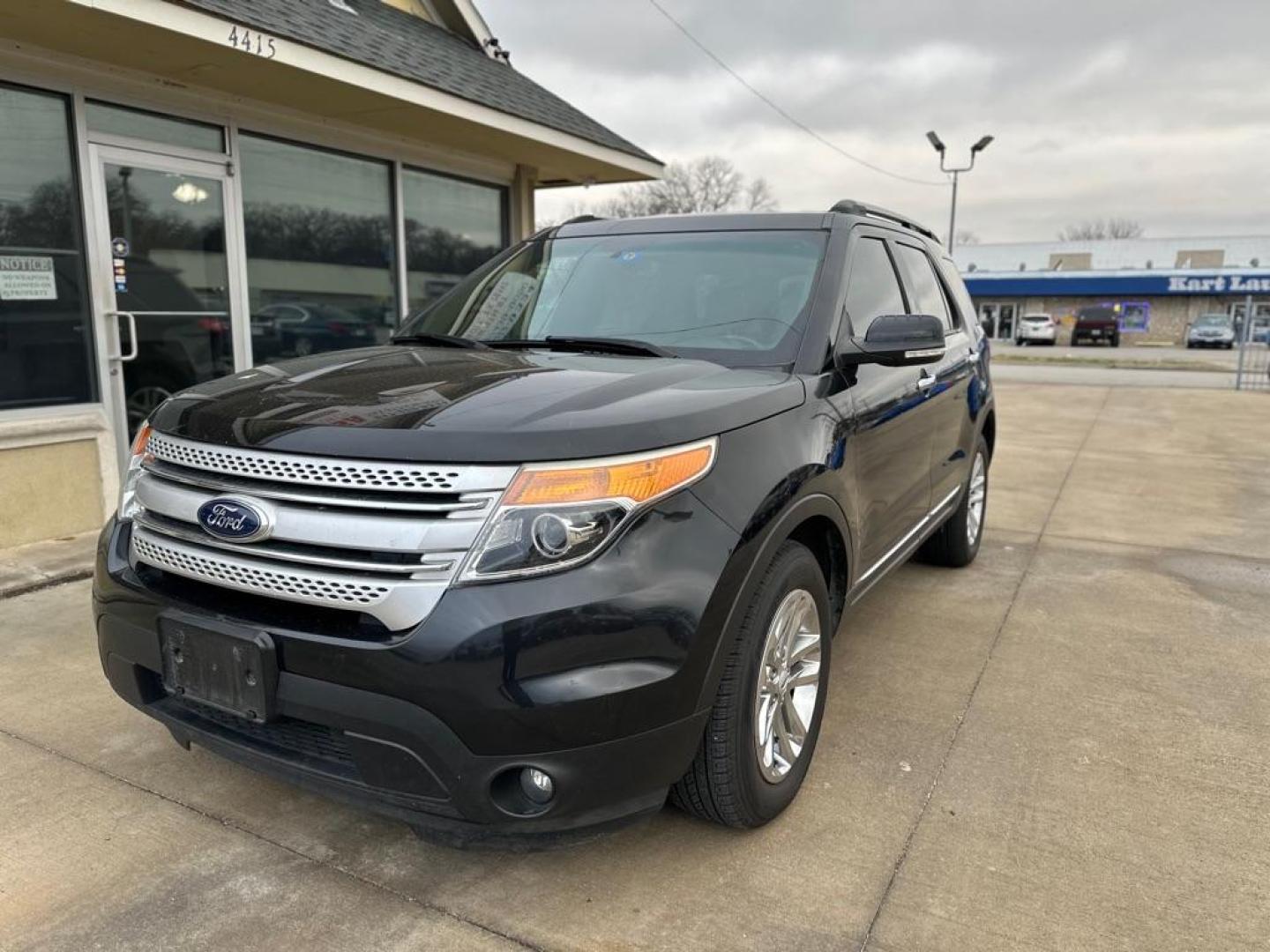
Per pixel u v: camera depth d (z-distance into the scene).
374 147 7.45
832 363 2.96
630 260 3.49
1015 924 2.24
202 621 2.16
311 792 2.21
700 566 2.14
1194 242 63.00
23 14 4.57
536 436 2.03
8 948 2.14
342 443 2.05
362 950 2.15
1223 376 23.25
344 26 6.59
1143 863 2.49
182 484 2.29
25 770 2.93
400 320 7.95
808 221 3.47
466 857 2.50
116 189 5.72
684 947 2.16
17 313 5.25
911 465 3.68
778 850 2.54
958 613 4.50
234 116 6.30
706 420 2.28
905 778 2.91
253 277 6.66
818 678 2.81
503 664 1.93
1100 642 4.12
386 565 1.98
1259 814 2.73
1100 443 10.76
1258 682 3.69
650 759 2.10
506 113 7.33
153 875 2.42
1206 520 6.62
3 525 5.21
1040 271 53.81
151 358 6.03
